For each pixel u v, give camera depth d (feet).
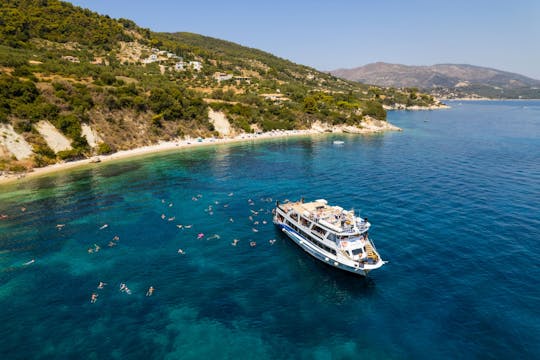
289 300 122.62
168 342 102.32
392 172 293.23
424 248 153.89
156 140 445.37
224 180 282.36
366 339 102.17
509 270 134.10
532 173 276.82
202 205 222.07
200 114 524.11
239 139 522.88
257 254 158.51
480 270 134.92
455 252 149.38
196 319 112.57
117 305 120.16
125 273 141.18
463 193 228.02
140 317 113.91
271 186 262.88
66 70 468.34
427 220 184.34
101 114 407.03
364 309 115.96
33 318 113.70
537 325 104.27
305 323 110.11
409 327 106.22
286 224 178.19
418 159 346.74
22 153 311.88
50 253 158.92
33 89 356.59
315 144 475.31
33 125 335.67
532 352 94.32
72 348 100.27
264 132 575.79
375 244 159.02
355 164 332.80
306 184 265.75
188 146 457.27
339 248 142.51
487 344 97.81
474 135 522.88
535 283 125.18
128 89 462.60
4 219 198.90
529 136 499.92
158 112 474.49
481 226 174.40
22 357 97.19
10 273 141.69
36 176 295.07
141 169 323.78
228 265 148.05
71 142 357.00
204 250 161.68
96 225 190.60
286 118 613.52
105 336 105.09
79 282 134.72
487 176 270.26
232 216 204.23
